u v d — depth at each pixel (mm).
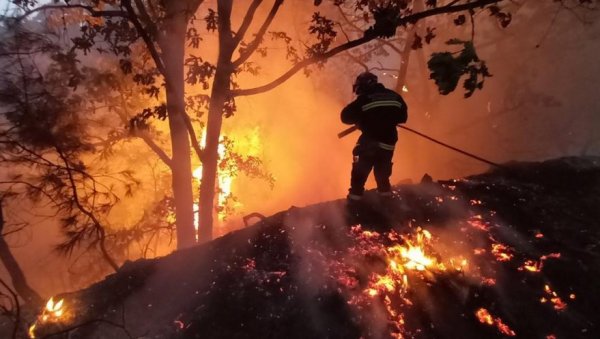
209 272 4598
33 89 9156
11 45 8555
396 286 4195
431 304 4012
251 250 4895
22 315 4887
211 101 8297
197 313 4023
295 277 4344
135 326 4004
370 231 5086
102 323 4082
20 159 9289
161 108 8859
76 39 8516
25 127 8945
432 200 5793
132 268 4953
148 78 9023
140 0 8477
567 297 4059
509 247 4773
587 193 5949
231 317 3930
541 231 5066
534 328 3746
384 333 3686
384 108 5168
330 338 3645
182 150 9688
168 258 5035
